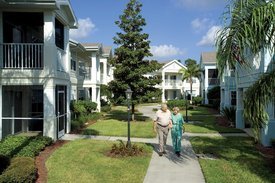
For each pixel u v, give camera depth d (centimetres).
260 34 751
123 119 2498
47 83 1349
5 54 1365
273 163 984
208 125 2091
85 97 3212
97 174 866
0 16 1334
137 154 1116
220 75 828
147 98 2208
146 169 931
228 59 801
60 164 968
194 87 5806
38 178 823
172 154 1145
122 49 2173
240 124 1911
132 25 2233
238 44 776
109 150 1180
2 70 1334
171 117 1146
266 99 811
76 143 1326
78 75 2761
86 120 2177
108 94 2859
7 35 1416
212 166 952
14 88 1523
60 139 1446
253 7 791
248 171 895
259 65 1267
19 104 1593
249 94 843
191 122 2308
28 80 1346
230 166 953
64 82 1576
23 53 1422
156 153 1163
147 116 2875
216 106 3638
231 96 2655
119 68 2184
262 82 826
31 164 793
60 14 1486
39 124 1666
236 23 795
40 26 1539
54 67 1361
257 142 1345
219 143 1377
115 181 807
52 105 1352
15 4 1273
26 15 1406
